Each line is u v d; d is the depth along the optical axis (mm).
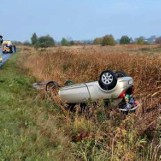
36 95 12508
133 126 7926
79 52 20844
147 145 7352
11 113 8867
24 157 6230
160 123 7805
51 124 8484
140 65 13016
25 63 26031
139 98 11141
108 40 69250
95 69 15422
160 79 12180
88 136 7898
